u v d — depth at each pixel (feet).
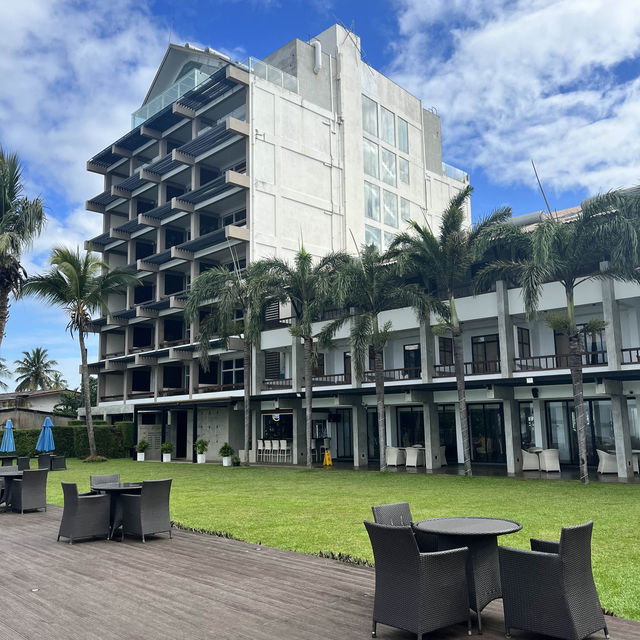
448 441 95.09
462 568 18.34
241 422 118.73
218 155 137.18
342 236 140.77
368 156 153.17
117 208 169.37
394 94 166.30
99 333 167.94
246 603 21.06
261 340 110.93
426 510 42.55
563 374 72.95
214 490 59.52
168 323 153.69
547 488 56.39
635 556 27.48
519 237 67.92
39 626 18.95
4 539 33.91
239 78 127.24
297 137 135.85
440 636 17.88
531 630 17.16
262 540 32.76
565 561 16.57
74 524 32.55
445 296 87.71
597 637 17.34
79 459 123.03
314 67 144.05
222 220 145.18
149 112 154.92
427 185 173.17
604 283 70.13
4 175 88.58
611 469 70.95
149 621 19.30
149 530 32.89
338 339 99.40
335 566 26.32
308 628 18.57
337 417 109.50
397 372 101.35
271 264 91.66
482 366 92.68
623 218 59.31
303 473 79.77
